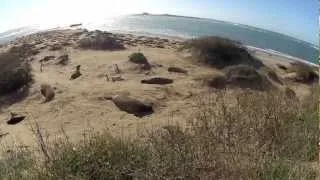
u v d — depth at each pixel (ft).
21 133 43.19
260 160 21.33
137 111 46.93
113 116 45.83
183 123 36.83
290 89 61.98
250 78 60.29
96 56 74.02
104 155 21.99
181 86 56.90
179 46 88.28
